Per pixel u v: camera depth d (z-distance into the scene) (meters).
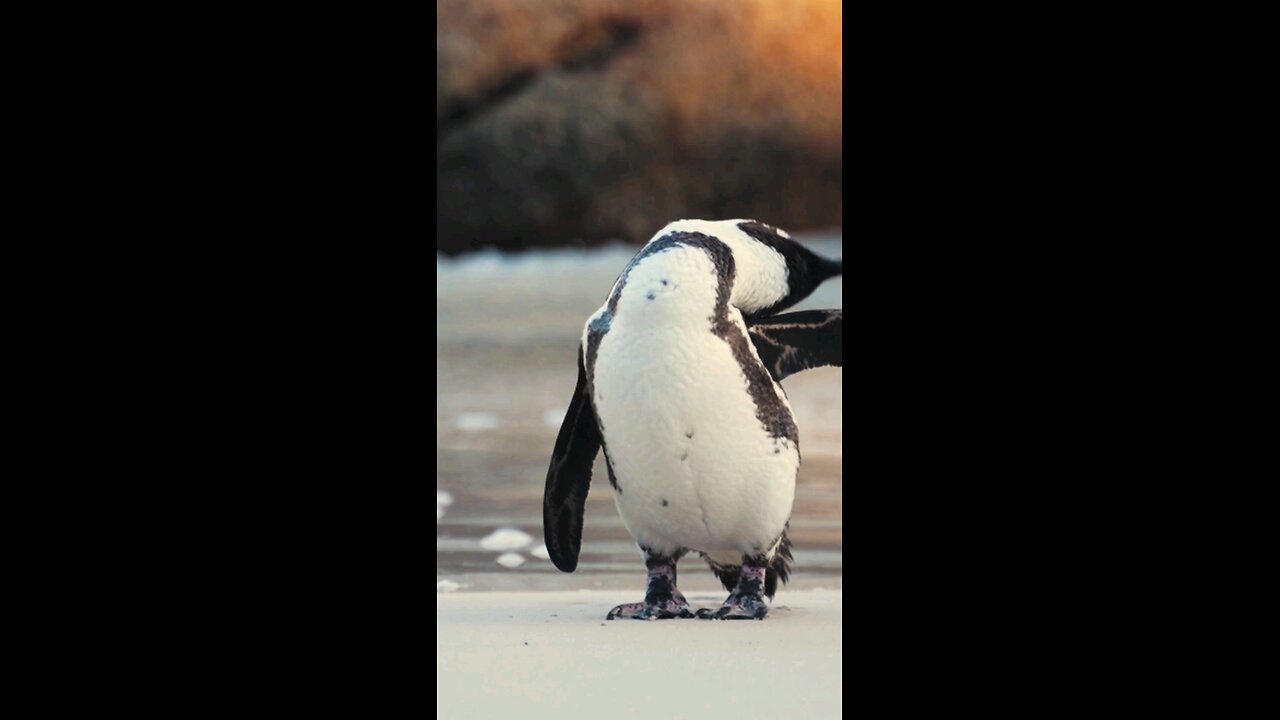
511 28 91.44
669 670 16.19
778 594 22.59
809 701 15.04
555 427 41.19
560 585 24.44
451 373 51.22
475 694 15.27
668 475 18.91
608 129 88.56
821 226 88.94
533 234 87.94
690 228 19.47
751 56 89.94
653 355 18.53
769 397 19.03
